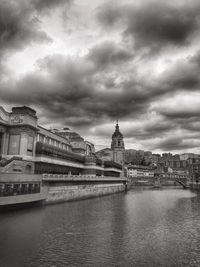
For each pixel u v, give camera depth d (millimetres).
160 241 28125
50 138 79250
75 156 89438
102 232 31578
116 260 21812
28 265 19906
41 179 51938
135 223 38312
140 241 27938
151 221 40469
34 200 48750
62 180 61938
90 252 23609
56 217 39781
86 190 80688
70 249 24203
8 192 41125
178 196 101875
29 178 47312
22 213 41156
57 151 72375
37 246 24562
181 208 59688
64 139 95750
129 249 24938
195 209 57938
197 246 26375
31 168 58469
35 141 61750
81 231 31609
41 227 32219
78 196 73500
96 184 91875
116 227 34875
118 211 51281
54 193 58500
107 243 26781
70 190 67750
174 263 21438
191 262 21719
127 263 21219
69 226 34062
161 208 58969
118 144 180500
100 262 21203
